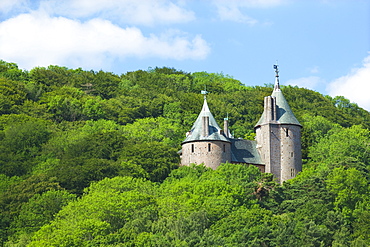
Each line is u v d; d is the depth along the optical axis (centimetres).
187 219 10319
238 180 12588
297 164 13988
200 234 10244
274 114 14100
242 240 10350
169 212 10956
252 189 12406
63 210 11312
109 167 13475
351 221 11925
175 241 9756
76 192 12988
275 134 13975
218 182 12044
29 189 12794
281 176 13812
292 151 13962
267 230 10650
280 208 12206
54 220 11438
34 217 11706
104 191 12050
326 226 11419
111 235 10088
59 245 9856
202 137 13588
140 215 10781
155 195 12144
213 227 10725
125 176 12812
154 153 14088
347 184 12538
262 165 14000
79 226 10262
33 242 10138
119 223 10881
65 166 13750
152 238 9919
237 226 10688
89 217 10750
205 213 10756
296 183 12800
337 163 13788
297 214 11769
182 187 12144
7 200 12462
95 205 11000
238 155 13962
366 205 12200
